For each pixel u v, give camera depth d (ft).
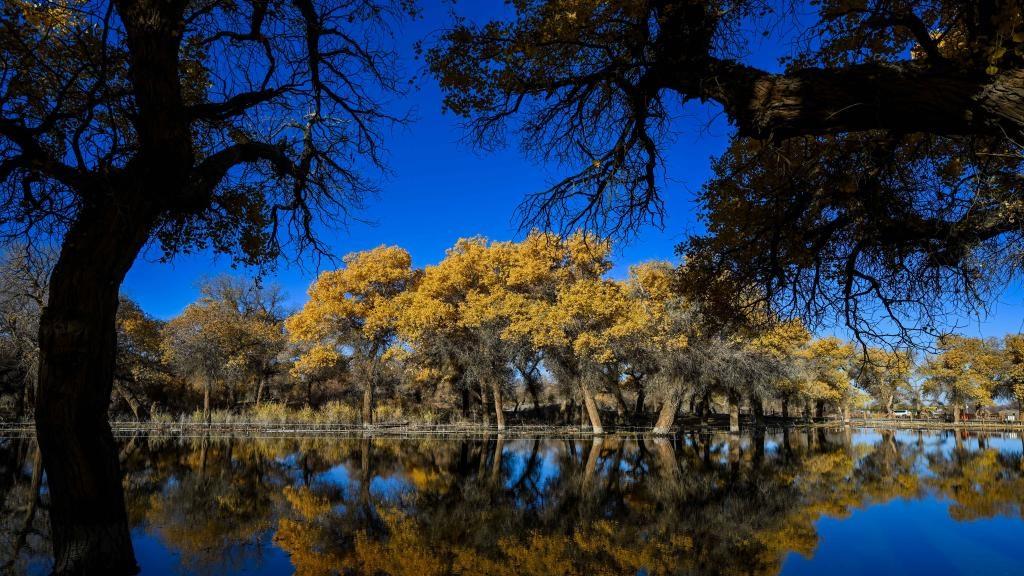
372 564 25.44
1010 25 10.56
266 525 31.83
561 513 36.17
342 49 23.09
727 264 25.29
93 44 20.17
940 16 18.16
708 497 41.60
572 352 98.58
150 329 110.01
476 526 32.65
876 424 171.53
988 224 17.60
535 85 20.03
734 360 88.99
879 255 20.95
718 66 14.79
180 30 16.56
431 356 111.34
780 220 20.95
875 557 27.25
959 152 18.95
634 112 17.99
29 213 20.31
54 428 15.31
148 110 16.15
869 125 12.44
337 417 117.91
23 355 93.45
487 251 107.55
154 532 29.76
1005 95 10.30
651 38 17.60
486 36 19.86
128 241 16.14
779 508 38.04
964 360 155.43
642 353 97.81
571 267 101.14
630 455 68.18
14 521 30.55
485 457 65.36
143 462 55.83
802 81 12.86
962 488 46.09
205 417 114.93
